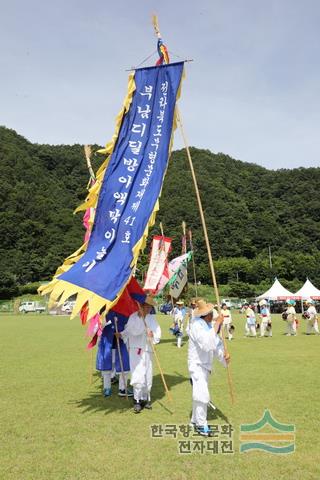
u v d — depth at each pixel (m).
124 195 8.10
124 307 7.56
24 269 84.38
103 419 6.79
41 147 133.50
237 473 4.76
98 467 4.95
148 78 8.43
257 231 104.12
